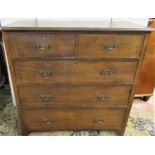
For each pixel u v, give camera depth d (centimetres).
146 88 209
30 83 130
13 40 112
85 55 120
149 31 113
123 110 149
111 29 111
